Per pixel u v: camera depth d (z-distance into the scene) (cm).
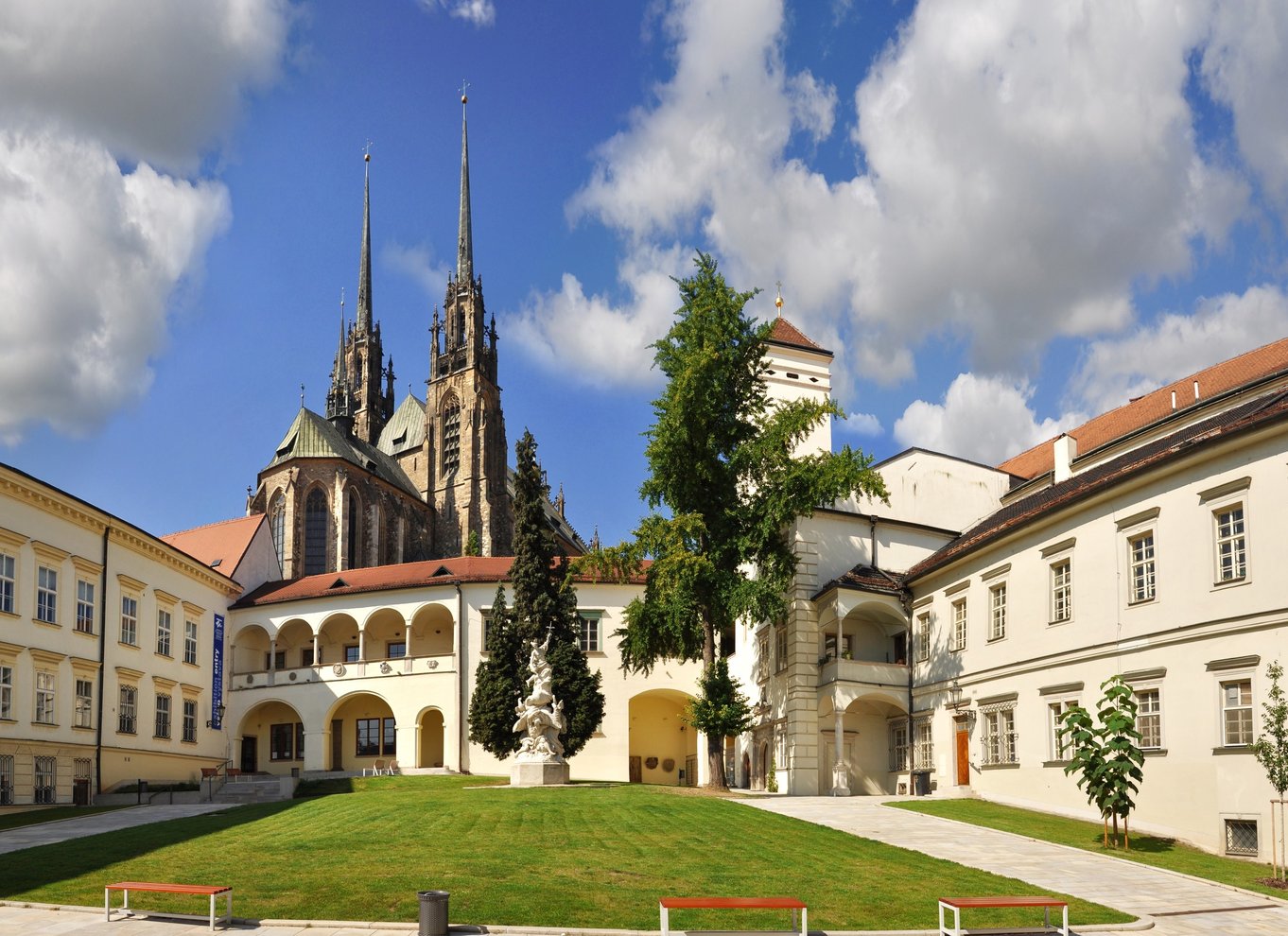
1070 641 3866
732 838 2956
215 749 6769
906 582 5150
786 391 6788
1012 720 4219
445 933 1834
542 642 6159
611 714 6675
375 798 4306
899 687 5069
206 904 2116
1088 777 3111
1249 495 3120
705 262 5141
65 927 1964
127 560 5791
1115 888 2402
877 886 2305
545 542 6372
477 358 14300
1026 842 3042
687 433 4819
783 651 5503
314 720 7012
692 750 7050
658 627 5028
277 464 11475
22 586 4866
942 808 3850
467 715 6700
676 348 5038
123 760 5609
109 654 5538
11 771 4688
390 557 12262
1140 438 4919
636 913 2014
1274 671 2858
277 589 7606
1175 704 3325
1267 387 4284
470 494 13838
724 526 4953
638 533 4919
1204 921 2092
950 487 5875
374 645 7406
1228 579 3180
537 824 3155
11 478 4766
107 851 2845
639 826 3147
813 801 4119
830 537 5444
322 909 2048
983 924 2011
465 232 15262
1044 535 4066
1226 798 3095
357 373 16375
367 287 16700
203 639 6769
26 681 4838
